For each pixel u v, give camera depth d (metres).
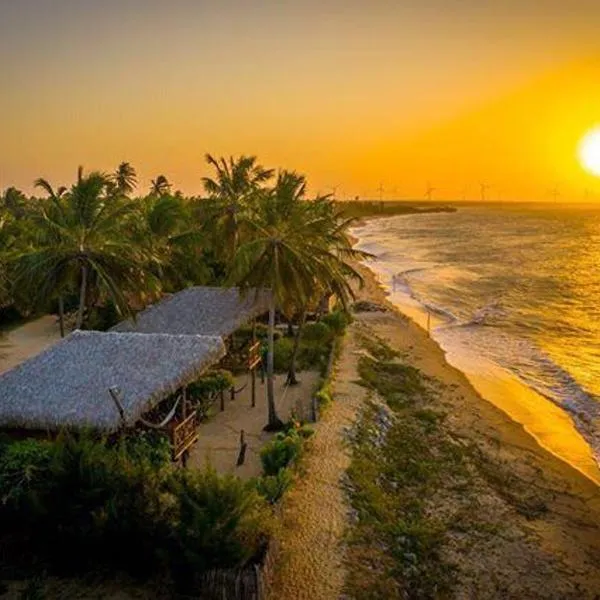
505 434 29.28
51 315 49.53
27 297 38.25
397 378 36.31
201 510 15.15
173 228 49.41
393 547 18.86
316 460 23.50
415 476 24.05
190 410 25.02
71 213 34.44
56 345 23.11
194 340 23.02
